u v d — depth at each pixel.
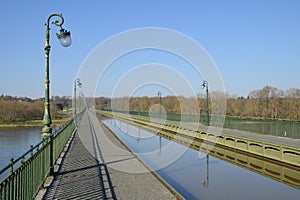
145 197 7.49
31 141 33.91
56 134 11.77
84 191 7.78
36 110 54.12
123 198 7.36
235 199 10.06
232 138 20.47
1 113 50.22
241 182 12.40
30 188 6.36
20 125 49.38
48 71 9.41
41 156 7.81
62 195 7.34
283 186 12.00
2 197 4.28
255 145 17.62
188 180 12.60
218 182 12.35
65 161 12.34
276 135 23.89
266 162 16.45
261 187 11.69
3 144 31.48
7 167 4.46
